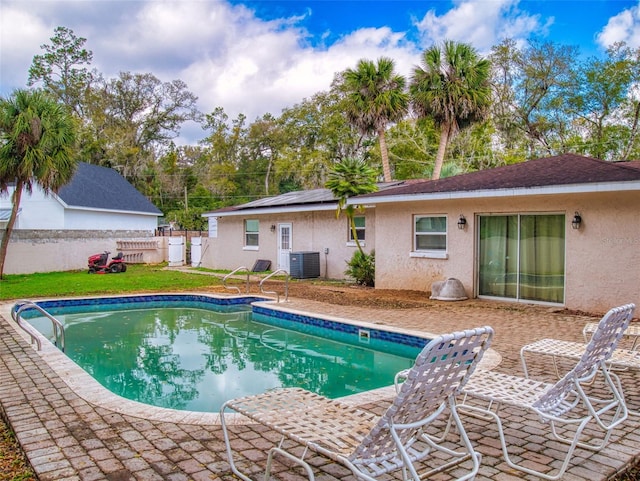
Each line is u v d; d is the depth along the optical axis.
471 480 2.98
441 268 12.27
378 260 13.73
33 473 3.28
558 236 10.37
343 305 11.11
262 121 48.38
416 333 7.89
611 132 29.78
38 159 15.09
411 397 2.60
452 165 24.73
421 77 23.77
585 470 3.24
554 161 11.76
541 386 3.75
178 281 16.55
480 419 4.21
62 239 20.88
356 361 7.62
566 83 30.33
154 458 3.46
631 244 9.16
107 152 38.72
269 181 48.38
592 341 3.39
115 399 4.75
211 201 44.16
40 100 15.41
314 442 2.68
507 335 7.72
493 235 11.40
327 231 17.33
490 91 24.02
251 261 20.45
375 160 36.34
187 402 5.62
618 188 8.68
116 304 12.94
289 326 10.41
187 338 9.30
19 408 4.52
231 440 3.78
